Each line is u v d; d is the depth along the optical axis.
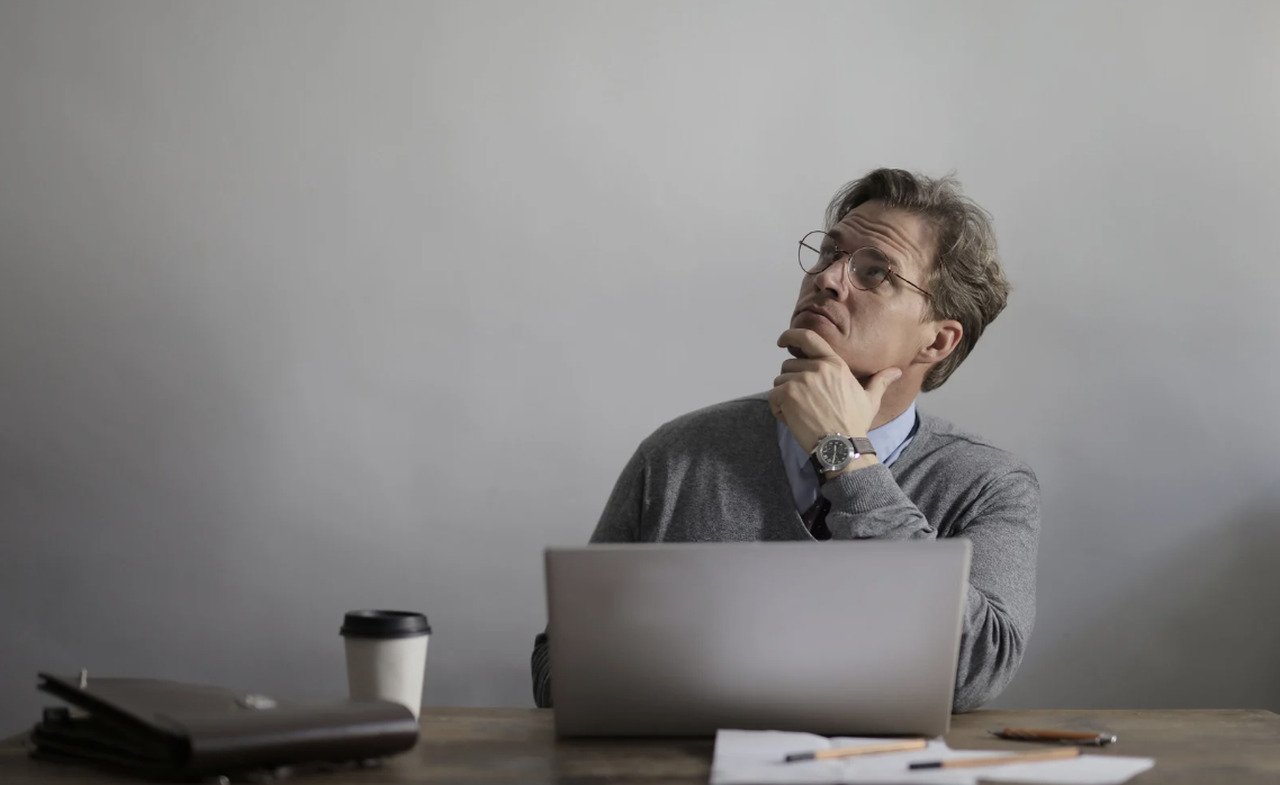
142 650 2.48
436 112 2.52
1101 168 2.47
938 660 1.11
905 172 1.77
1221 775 1.04
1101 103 2.47
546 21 2.52
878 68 2.49
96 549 2.48
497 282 2.51
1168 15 2.47
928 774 0.98
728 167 2.50
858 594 1.10
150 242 2.51
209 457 2.50
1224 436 2.45
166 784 0.95
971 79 2.48
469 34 2.53
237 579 2.49
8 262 2.50
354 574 2.49
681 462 1.74
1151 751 1.14
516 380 2.50
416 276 2.51
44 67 2.53
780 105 2.50
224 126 2.53
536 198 2.51
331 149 2.52
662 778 1.00
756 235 2.49
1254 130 2.46
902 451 1.73
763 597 1.10
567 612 1.10
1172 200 2.46
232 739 0.93
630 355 2.49
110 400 2.50
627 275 2.50
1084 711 1.38
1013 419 2.46
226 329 2.51
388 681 1.18
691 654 1.11
